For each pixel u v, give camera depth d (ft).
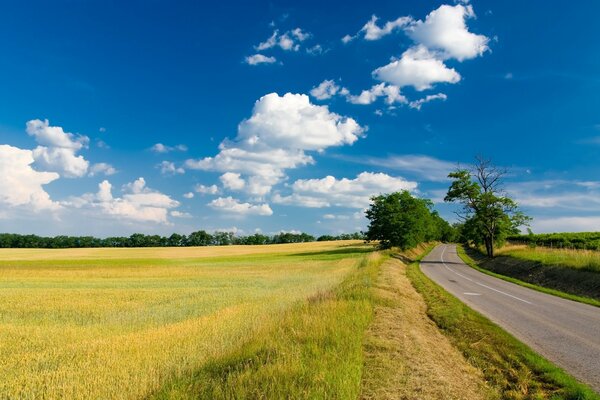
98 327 44.09
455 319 44.83
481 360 30.66
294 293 69.05
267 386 21.01
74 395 23.22
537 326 42.57
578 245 171.22
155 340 34.22
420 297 64.23
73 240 494.59
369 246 332.19
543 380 26.03
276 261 200.23
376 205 233.35
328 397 19.80
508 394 24.04
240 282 100.01
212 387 21.99
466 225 178.60
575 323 44.34
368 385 22.76
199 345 32.22
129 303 63.62
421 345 31.81
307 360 25.08
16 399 23.11
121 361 28.63
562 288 80.07
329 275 110.32
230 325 39.75
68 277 124.16
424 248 307.58
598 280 72.64
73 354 31.65
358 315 38.24
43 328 43.39
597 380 25.95
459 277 103.14
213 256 258.78
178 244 562.25
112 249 350.43
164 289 85.66
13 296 73.46
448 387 23.38
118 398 22.30
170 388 22.79
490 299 63.16
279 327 33.78
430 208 258.78
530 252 130.72
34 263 183.83
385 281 71.92
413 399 21.35
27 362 30.09
